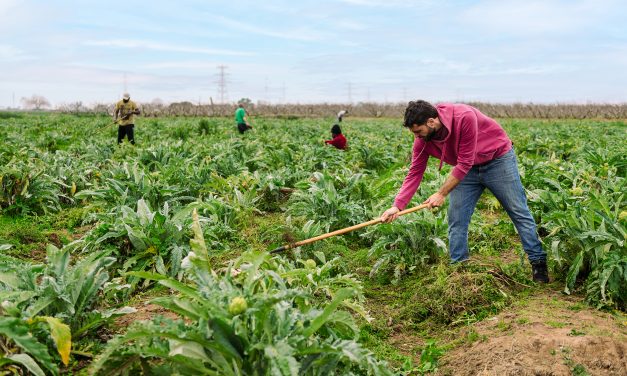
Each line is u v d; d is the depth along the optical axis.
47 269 3.82
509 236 7.02
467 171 4.88
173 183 8.55
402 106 65.44
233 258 5.99
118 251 5.39
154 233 5.41
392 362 3.95
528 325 4.07
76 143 15.97
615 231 4.68
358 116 65.75
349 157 12.88
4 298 3.31
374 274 5.57
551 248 5.04
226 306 2.87
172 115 53.28
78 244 5.74
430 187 7.82
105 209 7.27
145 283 5.16
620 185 6.63
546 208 6.18
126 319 4.39
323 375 2.96
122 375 3.06
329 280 4.30
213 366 2.89
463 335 4.22
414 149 5.09
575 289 4.94
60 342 3.11
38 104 118.94
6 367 3.14
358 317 4.60
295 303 3.76
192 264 3.24
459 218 5.24
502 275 5.08
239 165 10.30
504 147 5.02
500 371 3.52
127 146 13.66
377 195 7.77
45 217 7.78
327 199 6.92
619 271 4.39
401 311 4.70
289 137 18.58
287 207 8.40
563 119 51.44
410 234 5.55
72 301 3.69
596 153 10.60
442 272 4.98
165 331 2.73
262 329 2.86
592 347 3.66
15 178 8.02
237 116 22.62
